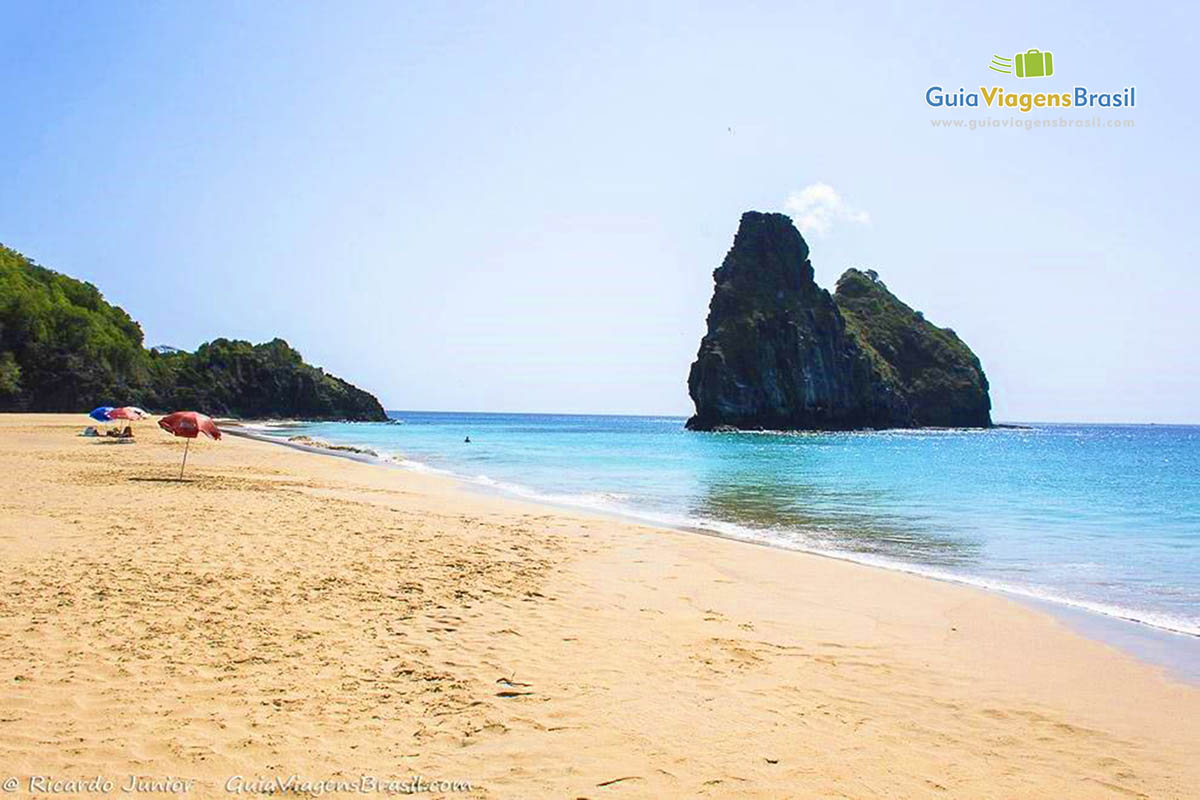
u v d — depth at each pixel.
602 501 23.83
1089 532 18.77
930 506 24.28
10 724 4.70
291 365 150.62
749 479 34.41
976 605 10.21
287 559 10.09
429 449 60.88
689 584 10.70
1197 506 24.98
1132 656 8.05
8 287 92.56
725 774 4.62
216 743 4.65
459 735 4.99
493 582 9.71
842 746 5.20
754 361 124.25
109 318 116.38
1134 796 4.70
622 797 4.26
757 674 6.70
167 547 10.34
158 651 6.19
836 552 15.21
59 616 6.92
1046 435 147.25
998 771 4.98
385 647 6.72
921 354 169.00
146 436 44.81
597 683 6.17
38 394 90.38
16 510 12.98
